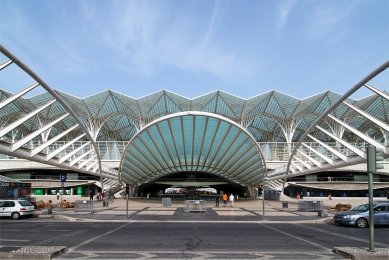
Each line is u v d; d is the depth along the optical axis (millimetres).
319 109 71250
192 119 34688
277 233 15047
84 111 71000
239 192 59625
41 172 63188
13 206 22438
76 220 21266
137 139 36406
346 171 63500
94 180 60844
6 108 60312
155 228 16828
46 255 9086
